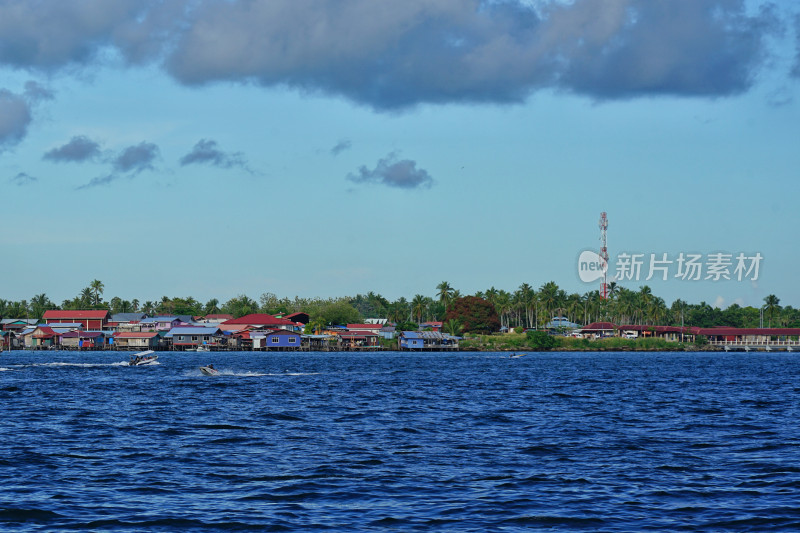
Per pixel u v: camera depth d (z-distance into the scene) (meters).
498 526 54.59
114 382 187.50
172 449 84.88
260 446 87.25
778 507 59.06
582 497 62.53
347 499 61.97
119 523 55.09
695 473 71.81
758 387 182.12
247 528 54.19
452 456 80.88
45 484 66.62
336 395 154.00
